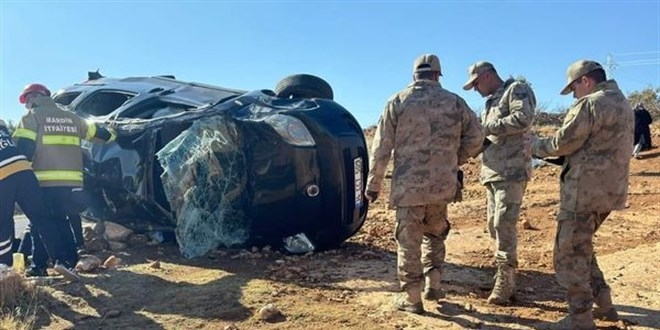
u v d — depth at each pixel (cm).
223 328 413
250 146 595
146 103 671
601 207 395
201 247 598
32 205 524
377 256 616
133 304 464
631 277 554
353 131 607
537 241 732
